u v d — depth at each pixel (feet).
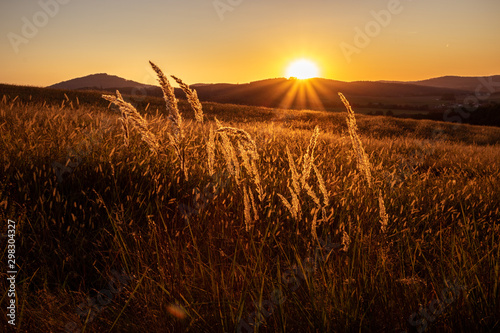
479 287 5.48
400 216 10.17
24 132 12.26
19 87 110.73
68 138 12.28
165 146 11.87
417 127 104.58
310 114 116.06
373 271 6.13
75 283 6.95
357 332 4.99
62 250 7.24
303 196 9.77
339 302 5.40
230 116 100.68
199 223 8.18
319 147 19.97
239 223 8.35
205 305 5.62
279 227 8.34
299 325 5.04
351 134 5.34
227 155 5.62
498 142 89.10
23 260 7.13
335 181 11.11
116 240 7.38
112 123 16.74
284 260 7.06
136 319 5.68
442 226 10.01
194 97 5.40
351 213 9.65
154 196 9.70
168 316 5.23
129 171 9.96
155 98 99.76
